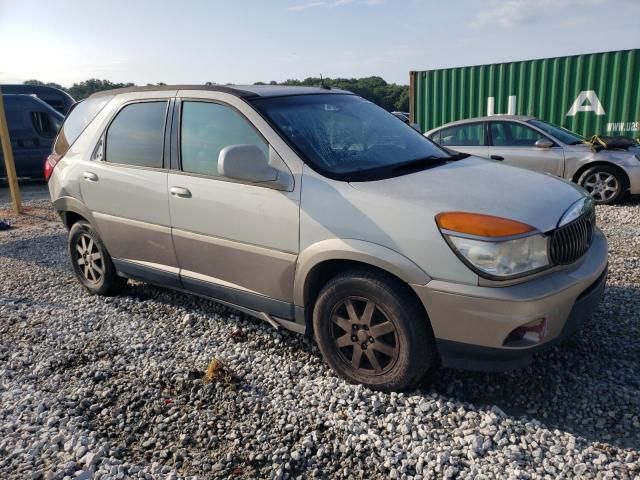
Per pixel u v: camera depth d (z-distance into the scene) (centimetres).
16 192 1022
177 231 411
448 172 353
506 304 278
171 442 297
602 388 324
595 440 280
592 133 1127
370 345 325
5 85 1653
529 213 295
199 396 338
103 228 477
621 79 1076
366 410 313
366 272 320
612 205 877
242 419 313
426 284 295
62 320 466
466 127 983
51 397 343
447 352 303
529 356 299
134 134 445
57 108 1730
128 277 485
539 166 909
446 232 290
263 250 360
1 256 698
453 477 260
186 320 449
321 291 339
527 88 1183
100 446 291
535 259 286
